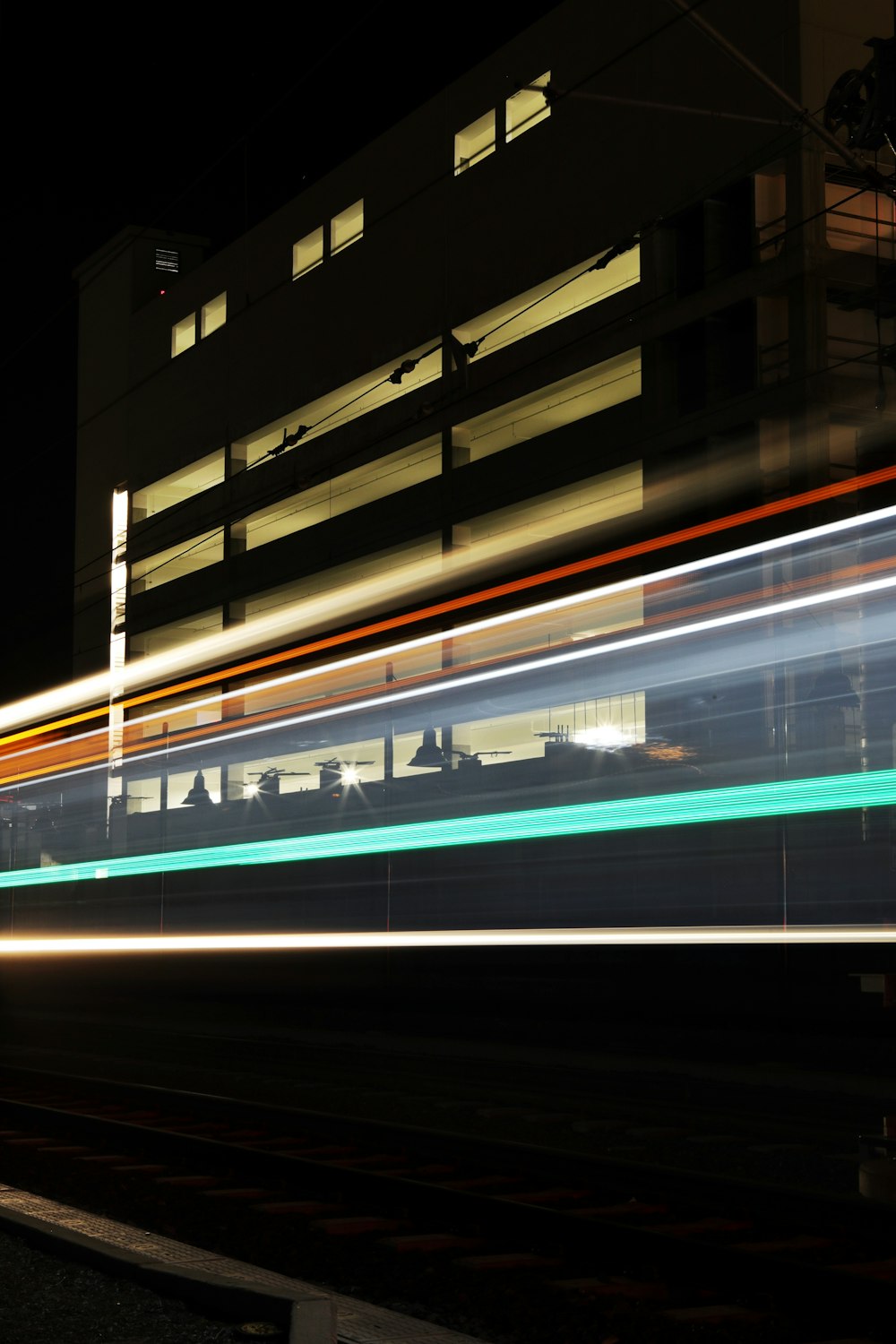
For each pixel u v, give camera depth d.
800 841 25.58
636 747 28.22
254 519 45.38
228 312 46.50
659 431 30.30
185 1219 9.35
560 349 30.88
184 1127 13.37
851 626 25.88
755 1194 9.00
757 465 28.09
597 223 32.25
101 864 46.03
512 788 30.50
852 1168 10.95
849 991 22.06
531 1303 7.10
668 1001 25.05
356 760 40.72
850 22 27.70
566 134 33.22
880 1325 6.47
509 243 34.91
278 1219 9.24
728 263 29.02
